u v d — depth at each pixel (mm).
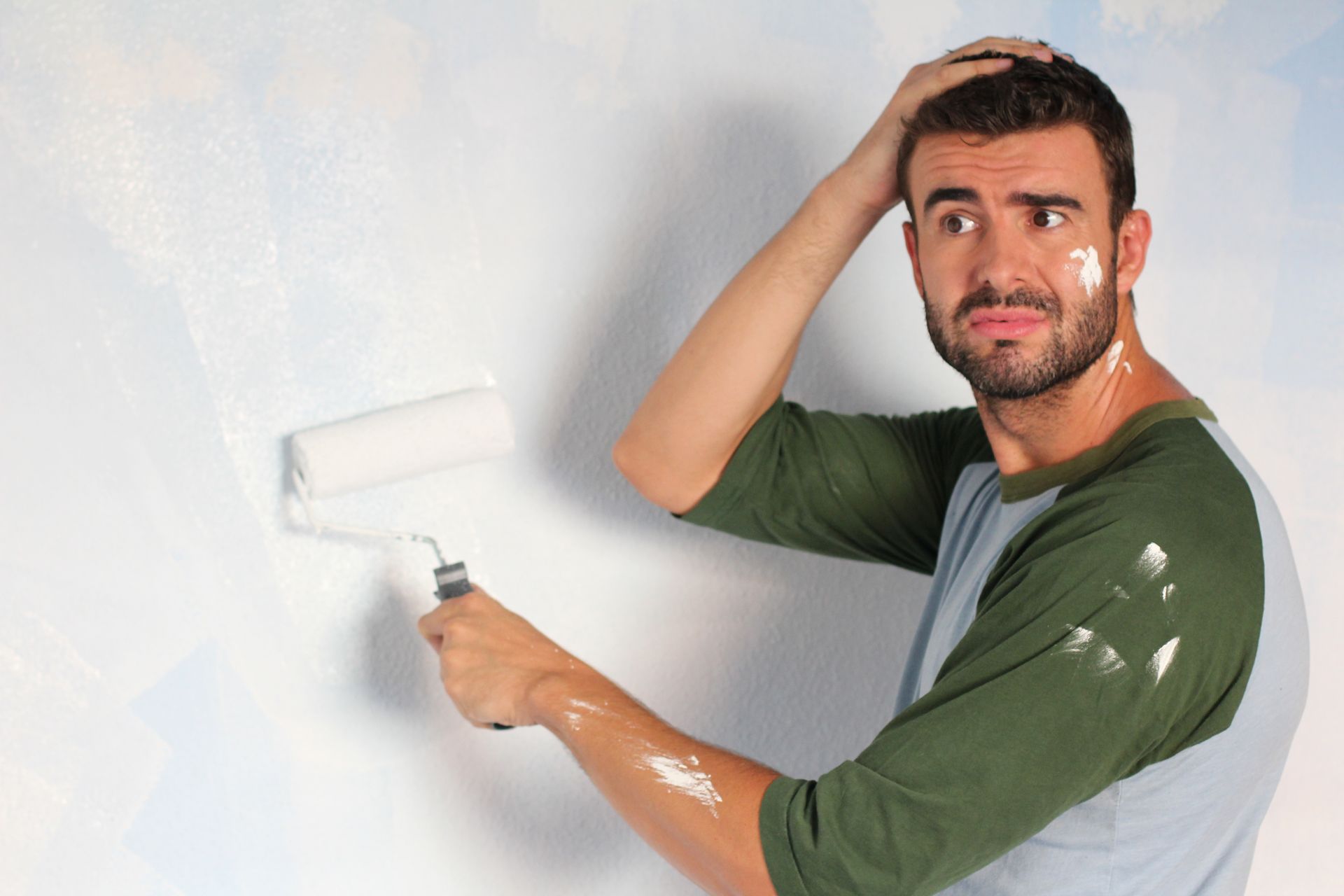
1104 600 835
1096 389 995
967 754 800
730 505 1242
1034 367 960
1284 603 898
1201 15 1462
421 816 1340
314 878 1310
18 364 1189
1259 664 873
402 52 1260
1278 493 1534
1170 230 1480
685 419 1178
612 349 1357
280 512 1270
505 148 1302
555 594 1372
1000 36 1432
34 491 1202
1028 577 869
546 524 1360
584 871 1401
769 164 1379
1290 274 1508
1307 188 1502
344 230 1267
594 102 1321
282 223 1248
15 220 1175
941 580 1146
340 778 1308
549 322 1337
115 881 1245
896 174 1084
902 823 794
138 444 1228
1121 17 1450
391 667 1313
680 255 1365
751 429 1220
